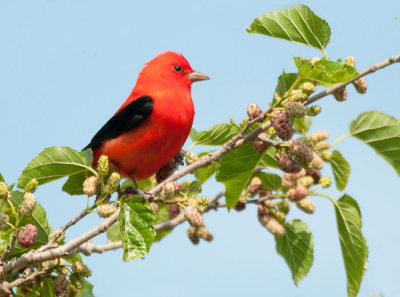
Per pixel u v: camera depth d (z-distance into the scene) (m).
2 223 8.65
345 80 9.77
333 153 12.74
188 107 12.75
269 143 10.77
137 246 8.88
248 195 12.61
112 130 12.22
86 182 9.12
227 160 11.52
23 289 9.95
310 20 10.90
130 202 9.07
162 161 12.59
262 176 12.59
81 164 9.65
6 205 9.70
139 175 12.70
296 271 12.92
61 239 9.71
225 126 12.15
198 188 11.70
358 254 11.80
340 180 12.96
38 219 9.91
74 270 9.44
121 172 12.55
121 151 12.13
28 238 8.74
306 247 12.80
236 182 11.76
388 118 11.45
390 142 11.50
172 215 12.69
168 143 12.37
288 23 10.93
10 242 9.47
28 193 8.72
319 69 9.73
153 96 12.52
